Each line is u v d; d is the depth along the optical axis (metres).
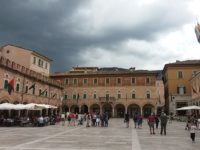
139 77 85.25
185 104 74.19
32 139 21.23
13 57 62.09
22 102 53.34
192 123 20.50
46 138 22.12
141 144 18.72
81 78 89.50
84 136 24.27
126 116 39.03
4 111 47.91
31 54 61.97
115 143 19.16
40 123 38.75
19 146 16.91
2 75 45.66
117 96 85.69
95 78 88.19
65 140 20.80
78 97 88.12
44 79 65.19
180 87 75.75
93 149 16.03
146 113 84.50
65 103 89.38
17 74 51.25
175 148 16.78
